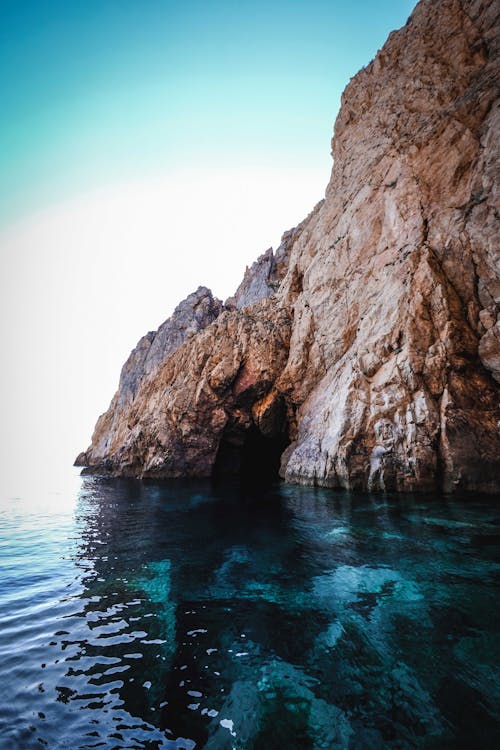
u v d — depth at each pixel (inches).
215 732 124.0
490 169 472.1
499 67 531.8
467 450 435.5
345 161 810.8
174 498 635.5
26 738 120.4
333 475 553.6
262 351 881.5
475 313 487.5
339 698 139.0
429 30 673.0
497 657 159.2
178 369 1099.9
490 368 464.4
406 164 609.0
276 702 137.6
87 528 445.1
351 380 581.9
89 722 128.1
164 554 318.7
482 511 373.1
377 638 176.7
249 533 371.2
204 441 927.0
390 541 308.7
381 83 754.2
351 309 698.2
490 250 462.9
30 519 530.9
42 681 150.2
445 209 535.2
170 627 193.2
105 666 160.2
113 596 234.4
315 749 116.6
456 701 135.6
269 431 885.8
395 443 479.2
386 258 619.2
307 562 279.4
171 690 144.8
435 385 477.4
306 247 941.2
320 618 197.3
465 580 230.7
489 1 579.8
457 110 567.5
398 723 126.2
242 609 211.2
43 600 230.4
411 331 508.7
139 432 1036.5
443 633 177.8
